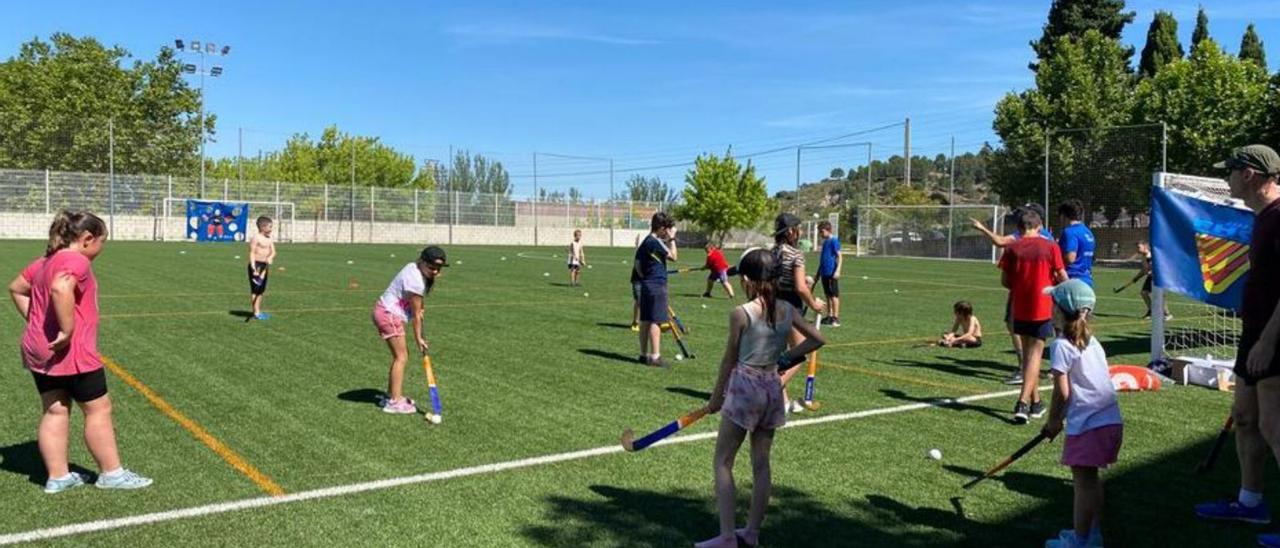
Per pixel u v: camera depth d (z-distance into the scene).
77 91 54.84
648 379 9.27
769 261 4.56
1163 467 6.21
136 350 10.49
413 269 7.35
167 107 57.75
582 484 5.65
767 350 4.55
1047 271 7.50
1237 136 38.12
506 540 4.68
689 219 60.66
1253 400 4.96
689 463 6.14
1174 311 18.14
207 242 43.25
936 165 123.38
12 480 5.51
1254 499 5.07
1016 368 10.40
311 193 50.41
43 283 5.08
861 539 4.80
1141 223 37.75
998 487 5.73
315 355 10.35
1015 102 46.31
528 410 7.71
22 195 42.19
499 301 17.42
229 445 6.41
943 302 19.27
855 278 27.30
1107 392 4.57
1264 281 4.67
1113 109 43.91
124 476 5.41
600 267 30.12
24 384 8.27
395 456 6.20
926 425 7.41
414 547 4.55
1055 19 50.00
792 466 6.12
